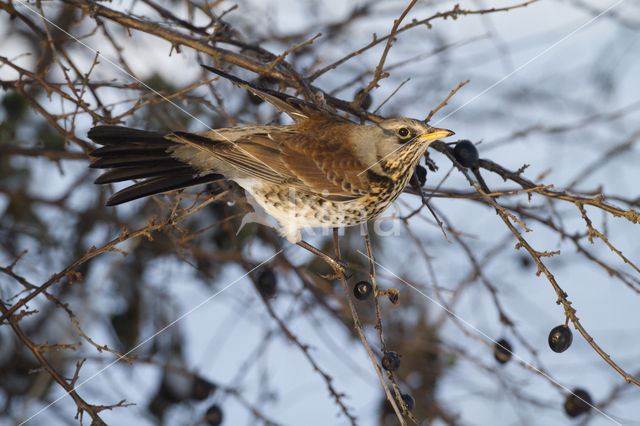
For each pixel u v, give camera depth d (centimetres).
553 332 758
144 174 888
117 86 968
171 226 837
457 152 894
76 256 1220
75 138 920
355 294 828
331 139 911
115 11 925
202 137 873
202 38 941
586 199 770
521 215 989
